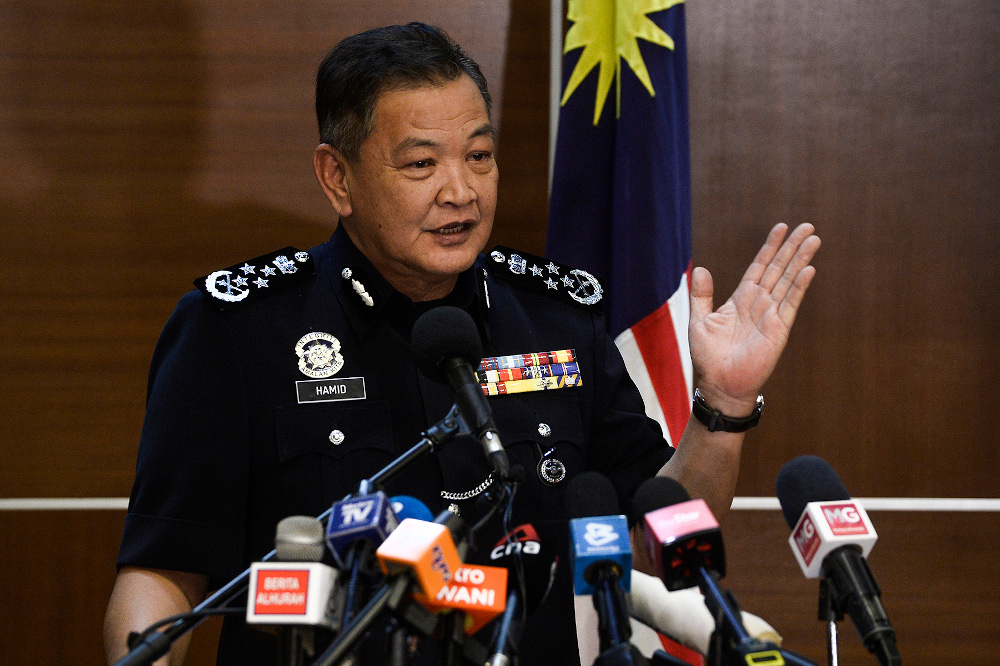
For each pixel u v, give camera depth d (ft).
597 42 12.26
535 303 9.20
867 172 13.87
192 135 13.69
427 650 7.16
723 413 7.62
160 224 13.67
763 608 13.92
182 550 7.56
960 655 13.88
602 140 12.22
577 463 8.50
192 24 13.69
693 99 13.87
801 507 5.40
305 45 13.74
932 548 13.89
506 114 13.87
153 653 4.51
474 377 5.78
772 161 13.87
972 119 13.85
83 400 13.70
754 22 13.88
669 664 4.74
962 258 13.85
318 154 8.50
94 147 13.65
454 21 13.84
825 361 13.97
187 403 7.90
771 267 7.81
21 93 13.57
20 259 13.64
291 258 8.77
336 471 7.92
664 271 11.77
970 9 13.85
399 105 7.75
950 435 13.87
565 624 8.07
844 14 13.87
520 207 13.93
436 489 8.06
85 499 13.71
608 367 9.09
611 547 4.74
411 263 7.99
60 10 13.58
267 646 7.68
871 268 13.92
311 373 8.16
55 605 13.70
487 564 7.86
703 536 4.61
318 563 4.47
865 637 4.80
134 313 13.71
